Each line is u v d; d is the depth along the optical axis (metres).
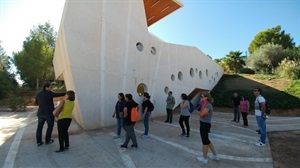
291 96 15.49
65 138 5.44
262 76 21.34
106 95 8.84
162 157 5.05
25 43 27.58
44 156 4.93
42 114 5.78
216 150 5.74
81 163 4.55
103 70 8.73
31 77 27.17
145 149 5.64
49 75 28.45
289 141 6.94
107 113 8.87
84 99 8.00
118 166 4.43
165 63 12.64
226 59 31.59
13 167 4.24
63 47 8.18
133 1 10.40
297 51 24.94
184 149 5.75
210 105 4.77
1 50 31.31
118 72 9.39
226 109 17.00
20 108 15.70
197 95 18.52
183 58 14.60
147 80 11.07
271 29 37.62
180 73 14.24
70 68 7.55
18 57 26.75
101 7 8.70
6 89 22.45
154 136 7.21
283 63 21.67
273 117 13.49
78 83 7.79
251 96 16.81
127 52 9.87
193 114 14.40
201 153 5.43
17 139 6.47
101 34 8.66
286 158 5.27
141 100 10.57
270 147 6.22
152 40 11.69
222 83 21.42
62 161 4.64
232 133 8.11
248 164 4.75
